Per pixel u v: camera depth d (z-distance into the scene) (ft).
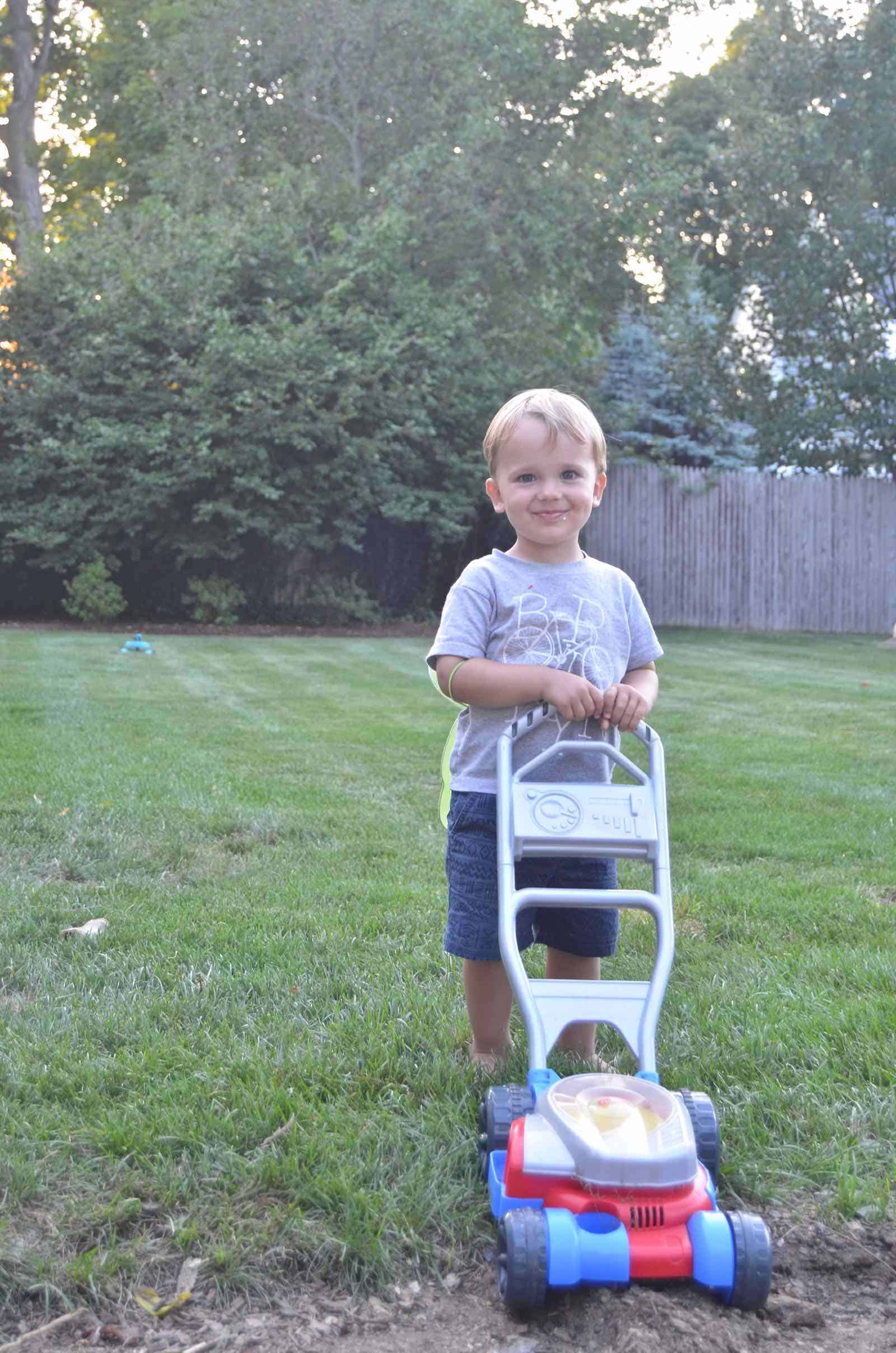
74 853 16.02
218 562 59.31
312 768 22.58
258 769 22.29
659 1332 6.52
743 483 67.92
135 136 79.20
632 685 9.36
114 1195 7.60
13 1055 9.57
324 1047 9.89
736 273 73.31
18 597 60.44
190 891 14.53
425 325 58.65
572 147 66.80
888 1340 6.68
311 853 16.53
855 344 71.10
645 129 65.41
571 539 9.43
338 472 55.36
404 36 63.16
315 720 28.55
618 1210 6.82
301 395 54.54
